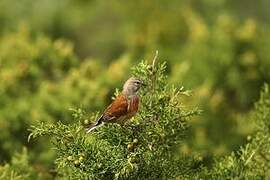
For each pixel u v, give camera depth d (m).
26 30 23.41
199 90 19.92
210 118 19.30
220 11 37.53
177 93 10.19
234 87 23.06
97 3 40.06
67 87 18.20
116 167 9.90
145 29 35.22
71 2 39.56
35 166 14.76
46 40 20.53
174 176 10.66
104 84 19.22
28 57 19.70
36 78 19.19
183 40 31.89
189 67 22.98
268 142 11.43
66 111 17.81
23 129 17.38
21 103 17.84
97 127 10.02
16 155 14.34
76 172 10.20
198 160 10.95
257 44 23.72
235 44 23.69
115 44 38.91
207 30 24.31
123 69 19.95
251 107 22.98
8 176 12.95
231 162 11.20
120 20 39.53
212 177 11.12
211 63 23.36
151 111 10.05
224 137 19.27
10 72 18.80
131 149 9.89
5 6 36.91
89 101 18.06
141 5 36.84
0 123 17.20
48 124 10.16
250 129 18.77
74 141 10.09
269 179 11.73
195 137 17.92
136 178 10.21
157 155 10.28
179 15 34.44
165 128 10.16
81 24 39.38
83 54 39.19
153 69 10.16
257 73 23.06
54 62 19.91
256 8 39.41
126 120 10.07
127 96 10.04
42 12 38.19
